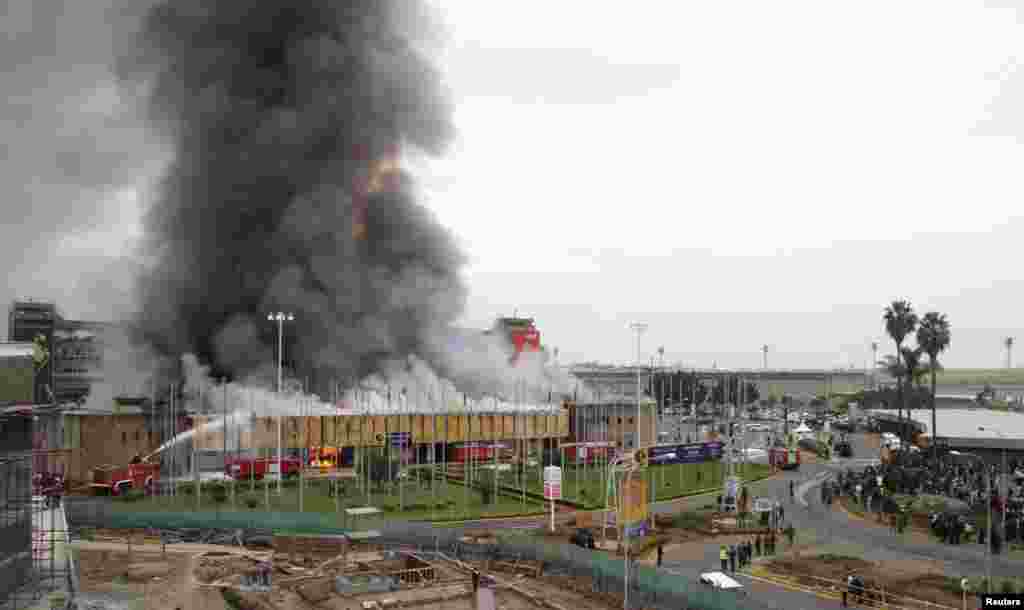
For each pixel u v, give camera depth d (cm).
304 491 8431
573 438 12456
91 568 5006
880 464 10362
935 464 9131
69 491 8319
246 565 5106
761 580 4869
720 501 7388
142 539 5984
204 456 9425
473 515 7100
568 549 4850
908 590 4566
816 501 7988
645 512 5925
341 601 4281
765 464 11112
